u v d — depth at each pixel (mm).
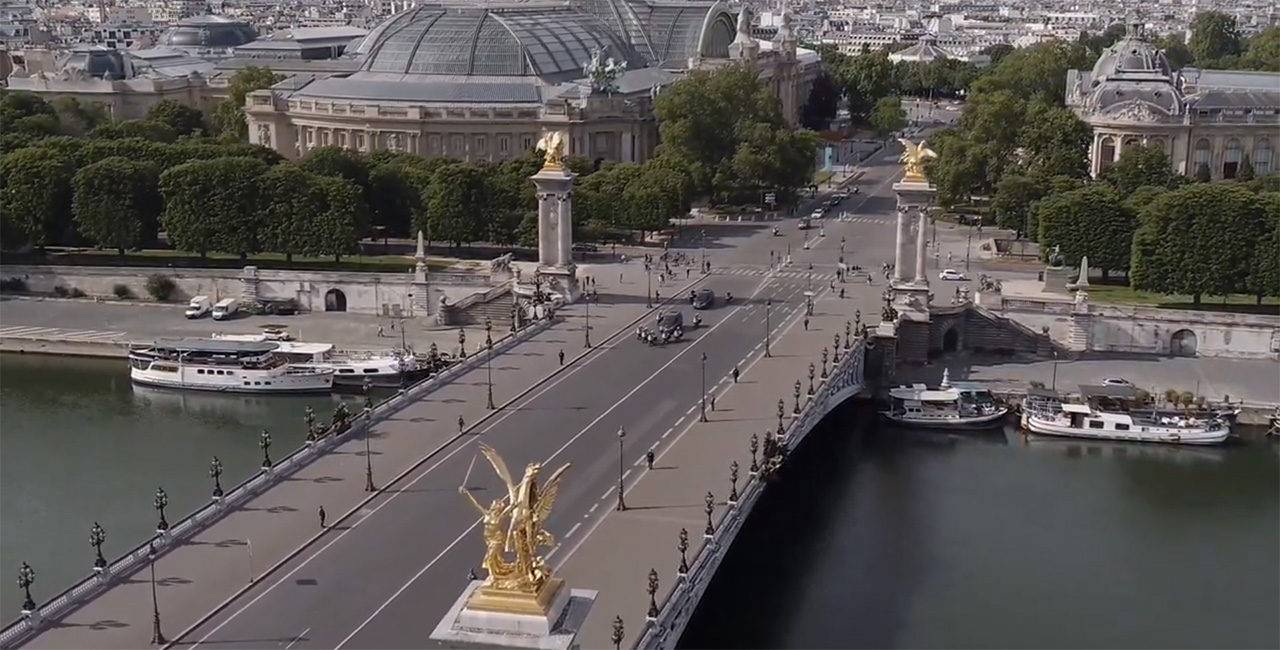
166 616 144750
